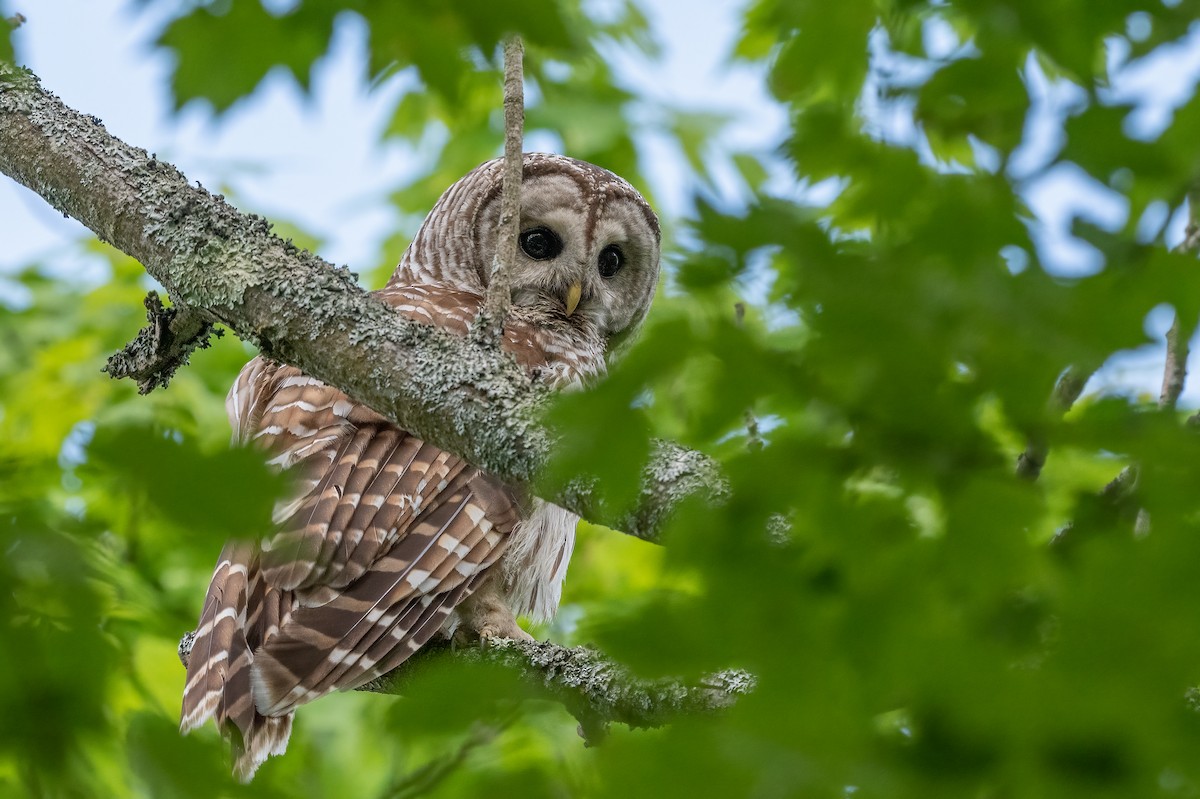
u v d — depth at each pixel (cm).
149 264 686
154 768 395
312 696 735
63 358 1362
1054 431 396
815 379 398
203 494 343
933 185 448
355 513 797
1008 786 369
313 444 837
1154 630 357
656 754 369
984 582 392
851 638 394
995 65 463
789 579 406
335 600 767
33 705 383
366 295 647
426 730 453
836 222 454
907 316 380
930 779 368
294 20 427
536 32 403
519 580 953
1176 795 362
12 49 449
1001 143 461
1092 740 362
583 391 400
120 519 395
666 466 506
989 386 391
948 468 400
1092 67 455
